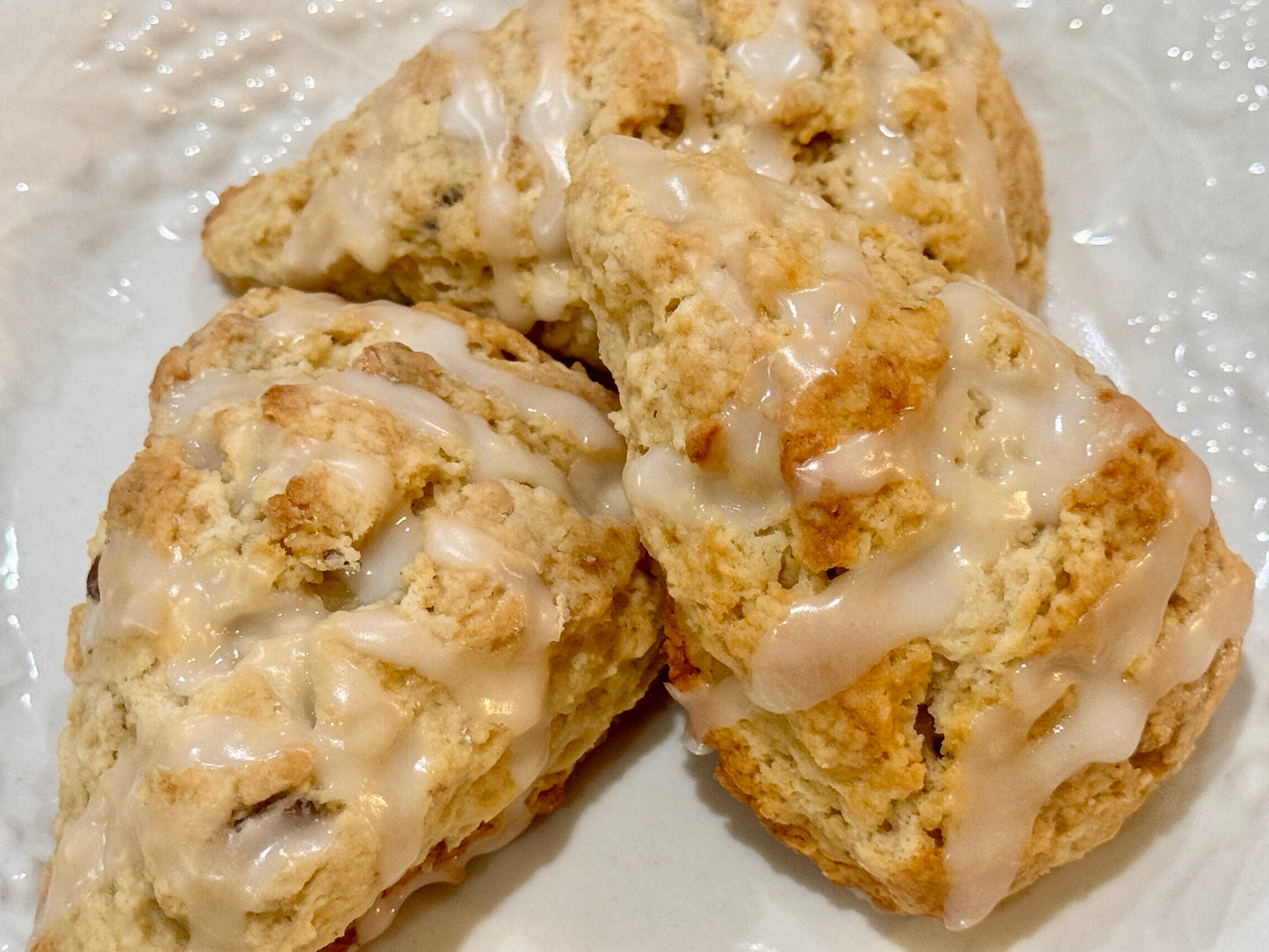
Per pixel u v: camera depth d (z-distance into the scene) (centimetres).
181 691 12
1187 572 13
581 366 16
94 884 12
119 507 13
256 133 19
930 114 15
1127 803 13
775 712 13
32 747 16
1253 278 17
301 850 12
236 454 13
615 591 14
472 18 19
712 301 12
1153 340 17
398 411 14
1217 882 14
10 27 18
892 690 12
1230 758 15
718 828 15
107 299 18
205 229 18
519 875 15
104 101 19
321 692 12
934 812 12
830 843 14
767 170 15
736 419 12
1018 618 12
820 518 12
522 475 14
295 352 15
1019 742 12
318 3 19
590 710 14
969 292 13
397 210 16
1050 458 12
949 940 14
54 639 16
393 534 13
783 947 14
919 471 12
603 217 13
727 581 12
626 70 15
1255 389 16
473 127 15
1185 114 17
